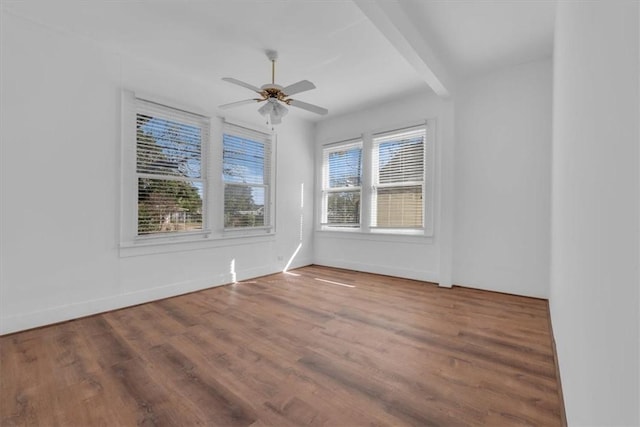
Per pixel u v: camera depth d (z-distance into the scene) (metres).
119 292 3.11
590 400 0.91
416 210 4.37
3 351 2.17
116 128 3.06
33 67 2.55
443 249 3.97
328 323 2.73
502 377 1.85
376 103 4.60
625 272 0.62
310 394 1.69
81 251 2.84
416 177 4.36
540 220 3.38
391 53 3.12
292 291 3.80
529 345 2.28
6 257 2.44
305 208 5.42
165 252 3.48
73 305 2.79
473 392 1.70
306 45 2.96
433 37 2.88
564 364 1.57
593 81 1.00
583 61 1.20
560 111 2.11
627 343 0.59
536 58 3.31
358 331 2.55
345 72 3.57
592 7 1.03
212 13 2.49
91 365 1.99
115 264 3.08
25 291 2.54
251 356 2.12
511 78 3.53
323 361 2.05
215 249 4.01
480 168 3.76
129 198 3.16
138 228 3.24
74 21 2.58
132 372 1.91
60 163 2.71
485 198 3.73
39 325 2.60
